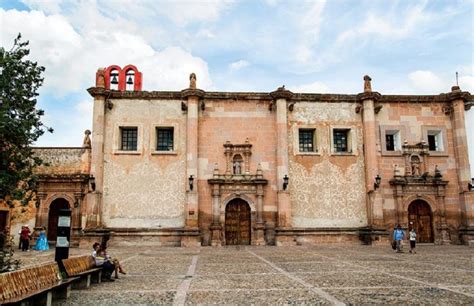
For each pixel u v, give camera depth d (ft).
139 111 93.81
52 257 61.98
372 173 92.68
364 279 37.29
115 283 36.11
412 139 97.30
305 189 93.40
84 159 93.40
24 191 30.58
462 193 93.81
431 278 37.83
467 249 78.23
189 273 42.57
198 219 89.81
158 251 73.77
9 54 30.14
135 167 91.40
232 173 92.58
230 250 75.82
